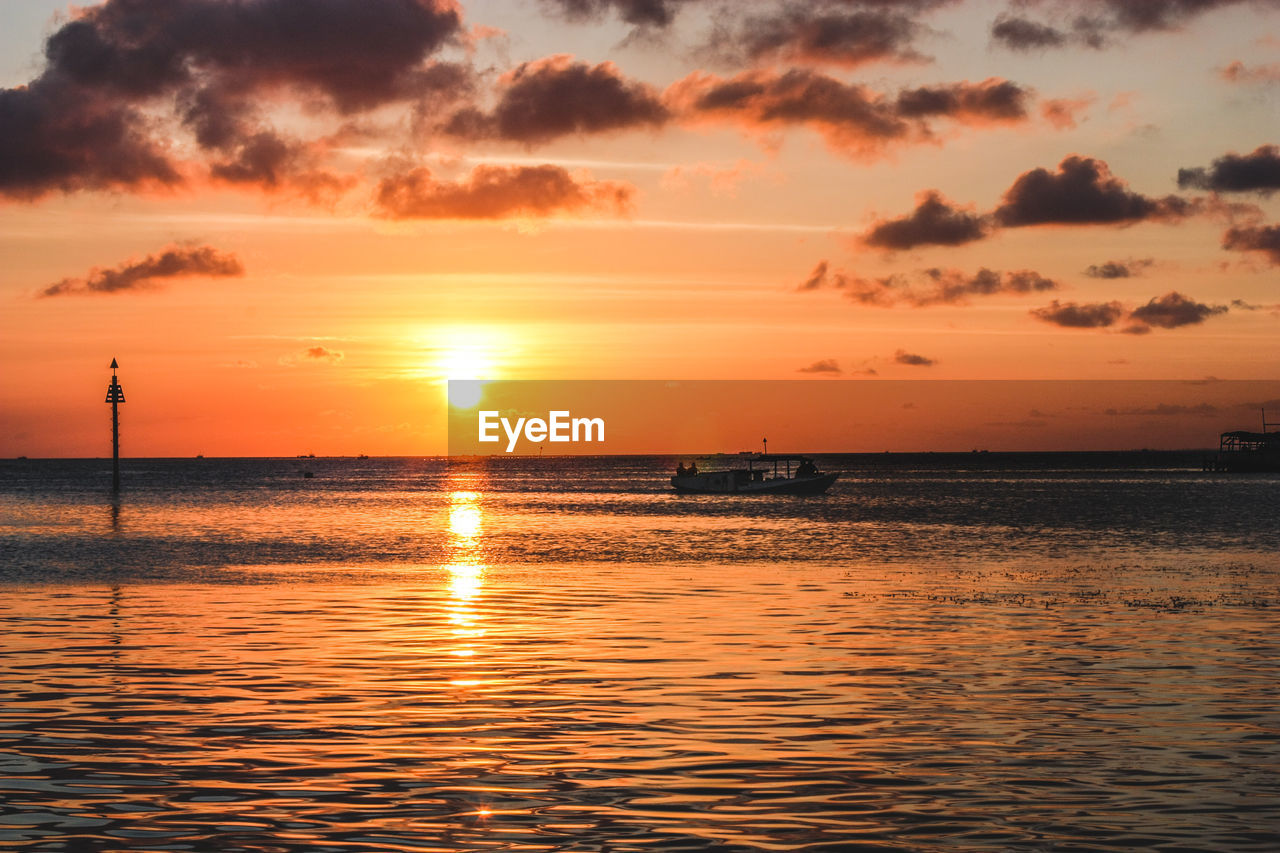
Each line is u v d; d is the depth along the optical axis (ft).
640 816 51.01
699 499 497.46
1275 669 86.33
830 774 57.62
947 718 69.82
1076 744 63.57
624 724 68.18
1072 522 303.68
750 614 119.44
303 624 112.27
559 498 519.19
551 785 55.72
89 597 137.39
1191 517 324.60
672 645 98.32
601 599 134.21
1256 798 53.78
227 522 324.19
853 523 305.73
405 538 254.47
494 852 46.47
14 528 293.23
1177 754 61.52
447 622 113.60
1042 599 132.46
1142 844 47.55
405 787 55.36
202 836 48.32
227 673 84.69
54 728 67.00
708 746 63.00
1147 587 146.00
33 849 46.78
